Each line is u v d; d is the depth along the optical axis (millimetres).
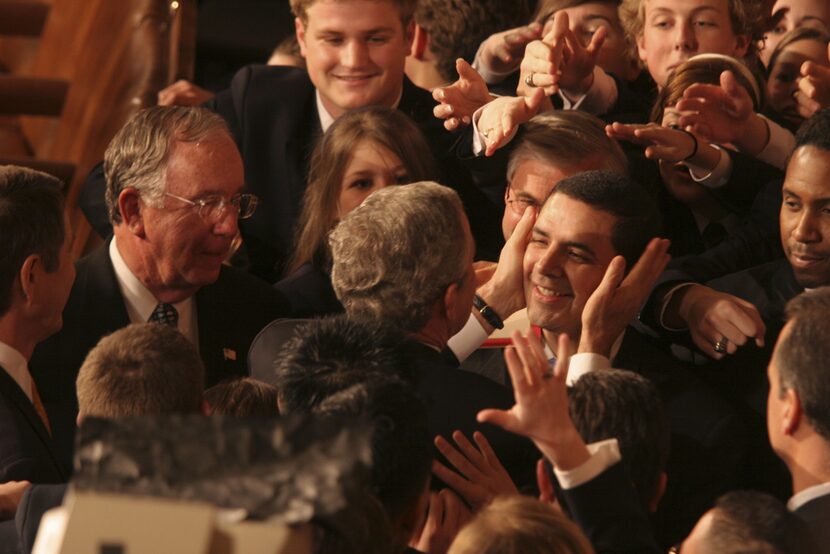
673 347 10711
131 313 10992
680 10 13438
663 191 12555
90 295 10922
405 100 13953
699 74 12602
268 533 3711
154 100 16922
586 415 7633
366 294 8805
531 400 6918
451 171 13117
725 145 12336
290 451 3785
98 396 8000
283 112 13703
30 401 9383
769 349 10422
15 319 9609
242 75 14070
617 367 9836
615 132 11320
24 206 9586
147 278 10820
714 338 9867
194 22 18891
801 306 7406
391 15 13219
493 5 15406
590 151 11164
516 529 5832
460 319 8992
